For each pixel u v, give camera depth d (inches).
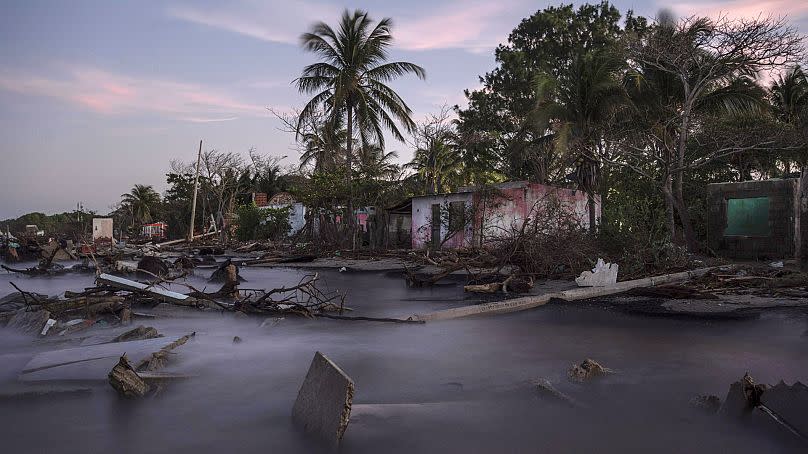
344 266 772.0
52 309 324.2
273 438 147.4
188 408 171.9
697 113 907.4
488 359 233.9
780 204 796.0
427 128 1433.3
